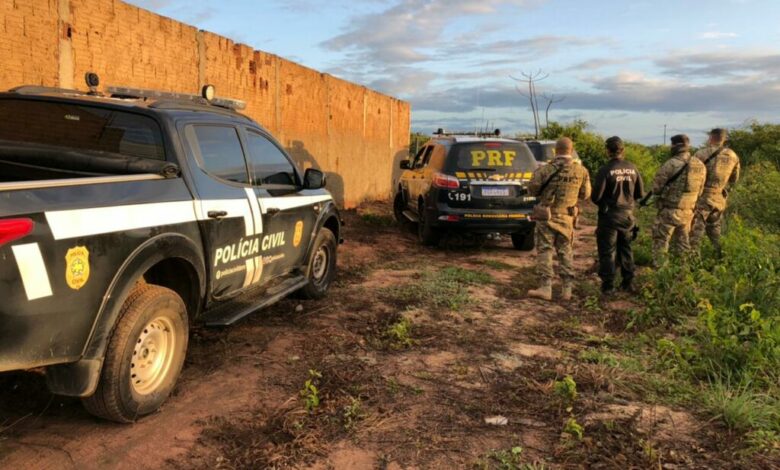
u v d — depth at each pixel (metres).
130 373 3.31
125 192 3.28
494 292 7.09
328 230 6.50
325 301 6.41
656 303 6.01
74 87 5.88
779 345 4.55
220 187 4.24
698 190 7.60
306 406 3.76
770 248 8.00
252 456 3.19
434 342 5.19
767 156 21.75
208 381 4.16
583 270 8.55
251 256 4.65
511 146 9.38
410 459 3.25
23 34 5.29
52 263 2.74
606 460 3.23
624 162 6.82
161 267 3.89
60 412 3.56
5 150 3.66
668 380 4.34
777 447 3.38
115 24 6.38
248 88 9.23
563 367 4.61
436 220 9.20
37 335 2.73
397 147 18.80
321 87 12.18
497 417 3.76
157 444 3.27
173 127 3.89
